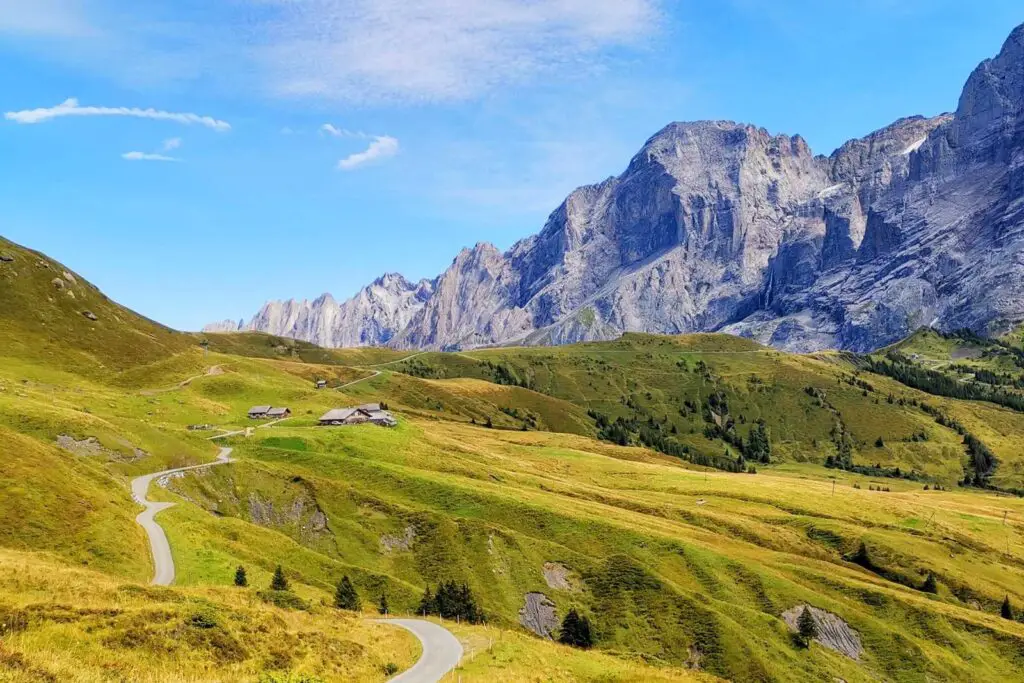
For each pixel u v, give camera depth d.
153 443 123.94
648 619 107.50
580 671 58.81
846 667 105.88
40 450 82.56
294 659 45.53
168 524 81.81
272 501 117.88
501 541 119.12
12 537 62.38
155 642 40.28
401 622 71.00
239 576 71.44
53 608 40.22
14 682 30.45
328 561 94.56
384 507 123.12
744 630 105.62
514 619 104.62
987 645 120.75
